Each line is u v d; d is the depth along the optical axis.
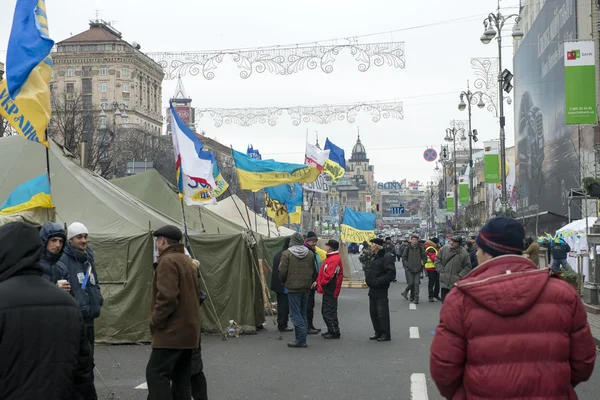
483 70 34.50
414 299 22.31
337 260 14.13
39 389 3.87
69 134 43.69
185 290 7.15
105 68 89.56
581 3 43.50
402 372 10.41
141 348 13.09
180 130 13.32
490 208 66.12
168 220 16.58
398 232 142.12
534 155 55.62
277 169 17.97
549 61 51.44
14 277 4.03
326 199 125.50
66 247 7.91
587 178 19.55
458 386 3.91
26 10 9.65
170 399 7.07
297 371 10.53
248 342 13.76
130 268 13.66
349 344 13.34
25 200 11.72
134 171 36.19
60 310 4.03
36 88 9.66
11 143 15.23
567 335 3.78
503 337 3.71
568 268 21.23
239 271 15.02
